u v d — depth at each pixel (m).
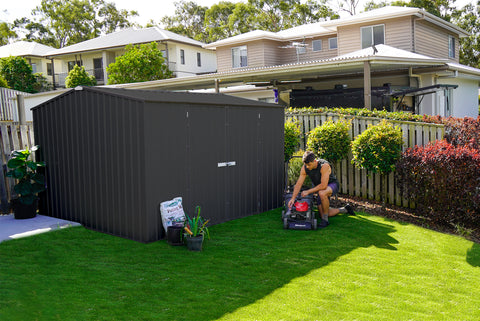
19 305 4.44
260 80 19.92
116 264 5.69
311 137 9.64
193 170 7.31
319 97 17.69
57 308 4.40
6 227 7.46
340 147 9.41
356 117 9.97
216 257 6.00
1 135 8.81
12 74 33.03
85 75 31.89
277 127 9.19
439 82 18.72
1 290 4.79
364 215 8.48
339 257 6.03
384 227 7.60
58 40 54.03
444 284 5.18
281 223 7.89
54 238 6.82
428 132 8.88
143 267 5.58
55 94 18.36
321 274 5.41
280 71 15.55
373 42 22.70
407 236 7.07
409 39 21.39
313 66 14.49
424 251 6.34
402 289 5.01
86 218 7.58
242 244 6.61
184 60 35.25
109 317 4.23
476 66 37.91
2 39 54.47
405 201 9.04
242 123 8.29
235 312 4.37
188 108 7.17
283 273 5.43
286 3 42.16
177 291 4.86
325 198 7.54
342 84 19.47
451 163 7.49
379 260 5.93
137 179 6.64
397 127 8.95
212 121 7.64
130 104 6.62
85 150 7.46
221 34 47.66
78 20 52.72
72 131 7.68
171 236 6.47
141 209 6.63
